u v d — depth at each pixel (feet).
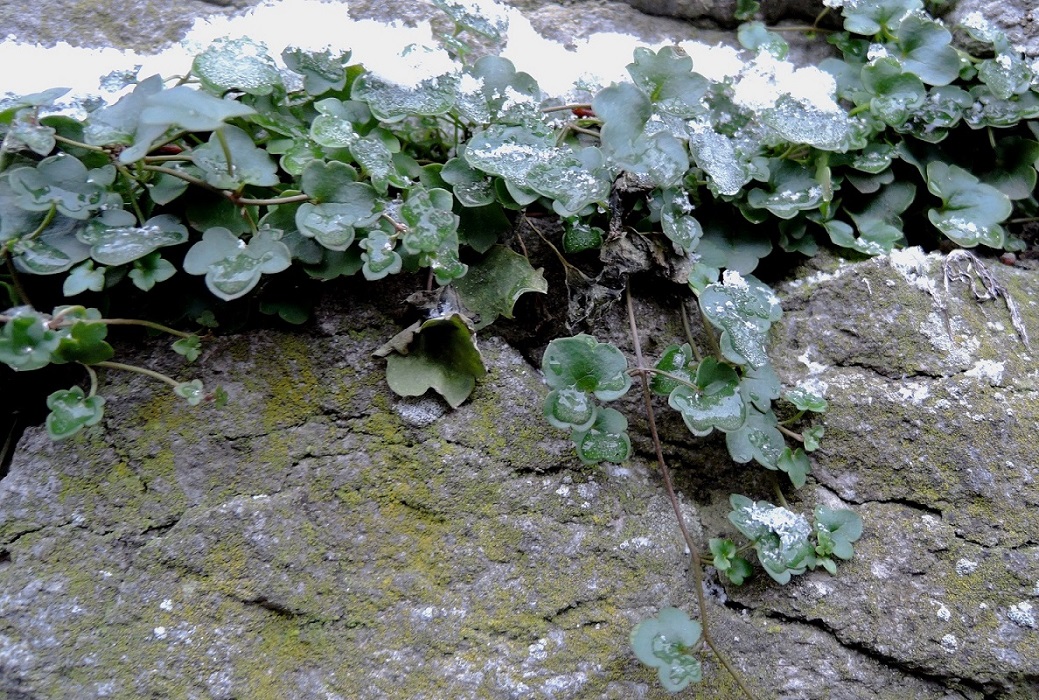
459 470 1.49
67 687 1.41
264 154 1.48
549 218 1.58
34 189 1.43
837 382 1.56
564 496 1.50
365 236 1.49
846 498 1.53
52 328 1.40
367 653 1.44
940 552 1.51
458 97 1.52
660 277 1.57
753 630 1.49
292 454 1.49
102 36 1.66
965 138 1.70
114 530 1.45
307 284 1.52
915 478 1.53
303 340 1.52
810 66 1.68
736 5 1.77
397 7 1.70
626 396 1.56
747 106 1.60
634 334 1.54
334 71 1.53
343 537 1.47
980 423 1.53
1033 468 1.52
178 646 1.43
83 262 1.45
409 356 1.51
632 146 1.50
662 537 1.51
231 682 1.42
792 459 1.53
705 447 1.56
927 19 1.67
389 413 1.50
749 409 1.53
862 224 1.63
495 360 1.53
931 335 1.56
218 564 1.45
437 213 1.47
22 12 1.66
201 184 1.47
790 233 1.61
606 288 1.56
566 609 1.47
